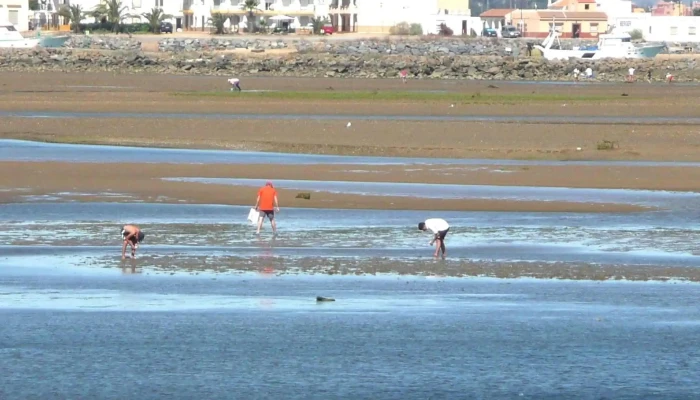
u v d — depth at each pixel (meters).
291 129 192.50
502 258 88.31
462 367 56.62
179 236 98.69
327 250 91.75
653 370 56.31
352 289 75.19
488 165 153.88
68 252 89.88
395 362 57.38
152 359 57.56
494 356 58.59
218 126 195.25
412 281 78.25
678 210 117.62
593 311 68.69
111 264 84.25
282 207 116.50
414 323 65.25
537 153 168.25
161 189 127.56
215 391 52.72
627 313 68.19
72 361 57.06
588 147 176.12
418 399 51.88
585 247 94.19
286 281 77.94
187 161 153.62
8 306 68.69
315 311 68.00
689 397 52.41
